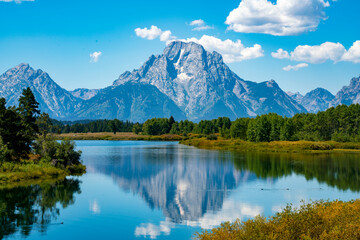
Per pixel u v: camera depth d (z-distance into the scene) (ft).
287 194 142.82
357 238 57.77
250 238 58.08
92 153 371.35
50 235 91.09
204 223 102.42
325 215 67.21
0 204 125.29
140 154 355.36
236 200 132.46
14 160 202.90
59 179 182.91
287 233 59.41
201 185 166.81
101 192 148.77
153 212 115.03
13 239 88.38
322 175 193.47
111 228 97.30
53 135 225.76
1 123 204.13
